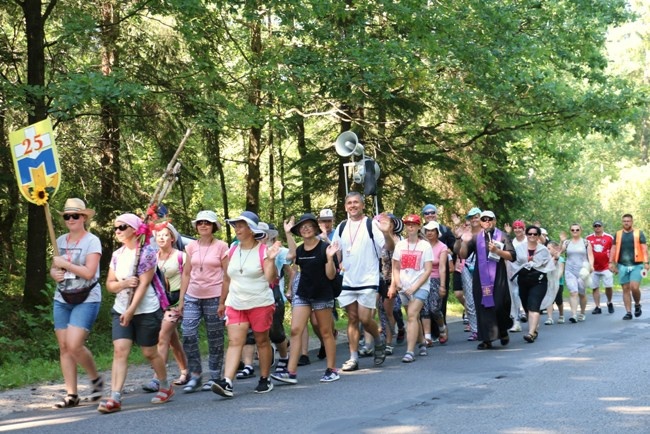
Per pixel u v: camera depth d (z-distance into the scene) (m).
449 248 17.02
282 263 12.22
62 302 9.52
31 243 17.39
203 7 17.84
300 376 11.45
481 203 29.83
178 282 11.08
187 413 8.76
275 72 20.16
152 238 11.01
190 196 24.39
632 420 7.98
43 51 17.39
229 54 22.77
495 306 13.86
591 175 50.06
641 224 49.62
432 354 13.52
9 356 14.05
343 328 18.55
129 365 13.08
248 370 11.66
